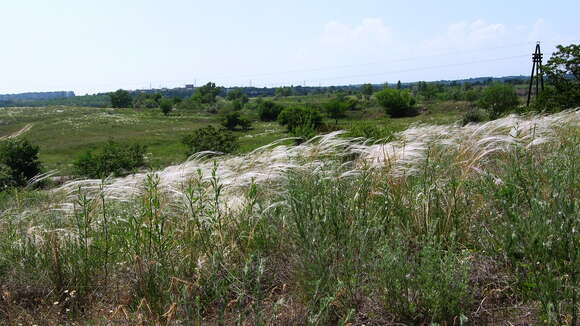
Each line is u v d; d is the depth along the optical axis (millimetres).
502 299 3387
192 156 7113
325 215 3842
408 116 94062
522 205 4004
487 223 4211
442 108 92938
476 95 100938
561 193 3377
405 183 5059
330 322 3314
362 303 3445
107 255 4207
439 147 6559
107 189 5555
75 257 4219
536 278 3061
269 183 5629
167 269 3945
